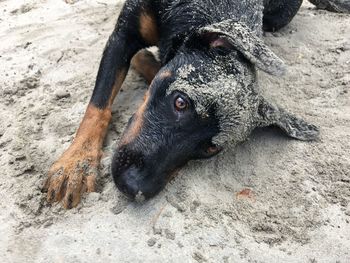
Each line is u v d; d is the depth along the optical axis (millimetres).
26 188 458
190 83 437
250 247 432
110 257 407
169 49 505
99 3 796
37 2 784
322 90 635
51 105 563
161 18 525
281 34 757
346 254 441
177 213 447
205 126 439
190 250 422
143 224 435
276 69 391
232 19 458
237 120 447
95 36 701
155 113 447
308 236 451
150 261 408
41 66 629
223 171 498
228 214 455
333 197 491
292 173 508
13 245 410
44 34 697
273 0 707
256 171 505
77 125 537
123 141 453
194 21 496
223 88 435
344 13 843
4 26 717
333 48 726
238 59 451
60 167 463
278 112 510
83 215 439
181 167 466
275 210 467
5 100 569
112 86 538
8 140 511
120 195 455
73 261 401
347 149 543
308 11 852
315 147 539
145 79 616
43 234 421
